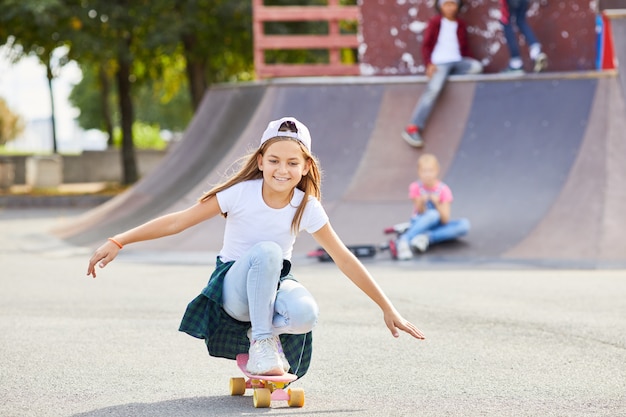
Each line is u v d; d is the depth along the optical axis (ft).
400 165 50.62
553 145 49.78
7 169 109.40
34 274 38.73
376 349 22.12
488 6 57.00
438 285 34.30
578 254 42.75
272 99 54.90
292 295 15.99
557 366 20.07
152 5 96.53
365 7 59.67
